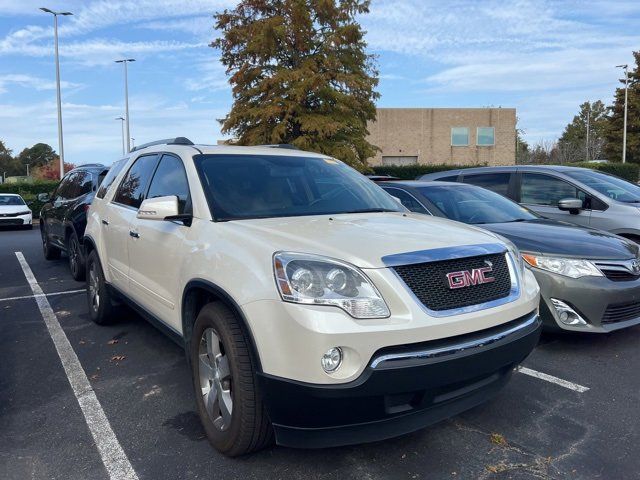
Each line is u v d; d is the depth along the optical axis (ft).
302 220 11.39
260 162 13.76
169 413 12.16
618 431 11.18
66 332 18.29
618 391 13.16
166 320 12.72
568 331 15.65
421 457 10.23
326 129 68.33
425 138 148.05
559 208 23.86
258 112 69.10
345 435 8.73
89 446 10.73
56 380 14.12
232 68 75.31
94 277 18.79
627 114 157.17
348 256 8.98
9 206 66.69
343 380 8.37
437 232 10.61
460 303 9.37
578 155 184.34
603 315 15.49
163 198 11.63
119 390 13.44
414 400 8.96
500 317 9.73
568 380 13.85
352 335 8.34
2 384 13.92
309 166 14.51
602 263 15.57
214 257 10.37
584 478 9.54
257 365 8.98
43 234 35.42
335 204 13.16
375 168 114.42
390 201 14.48
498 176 27.71
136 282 14.57
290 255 9.10
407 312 8.71
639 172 117.70
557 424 11.51
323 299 8.52
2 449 10.64
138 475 9.71
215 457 10.25
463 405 9.72
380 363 8.46
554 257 15.72
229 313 9.83
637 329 17.98
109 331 18.30
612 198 23.77
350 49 73.87
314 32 71.67
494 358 9.50
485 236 10.90
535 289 11.21
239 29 71.97
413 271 9.12
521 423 11.55
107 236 17.11
